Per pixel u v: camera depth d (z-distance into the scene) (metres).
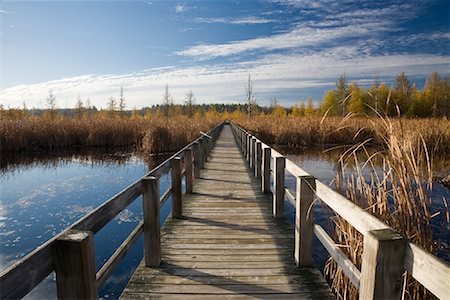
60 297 1.50
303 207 2.97
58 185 10.00
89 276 1.55
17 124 18.14
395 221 2.57
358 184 3.07
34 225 6.49
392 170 2.62
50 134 18.50
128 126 20.50
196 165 7.58
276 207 4.54
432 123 15.66
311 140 19.38
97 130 19.25
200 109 82.25
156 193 3.04
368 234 1.49
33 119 21.62
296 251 3.13
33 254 1.31
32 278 1.30
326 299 2.53
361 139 17.95
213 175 8.00
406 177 2.50
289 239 3.81
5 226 6.43
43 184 10.16
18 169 12.82
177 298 2.55
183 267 3.09
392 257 1.40
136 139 19.27
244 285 2.74
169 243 3.70
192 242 3.72
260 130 21.39
